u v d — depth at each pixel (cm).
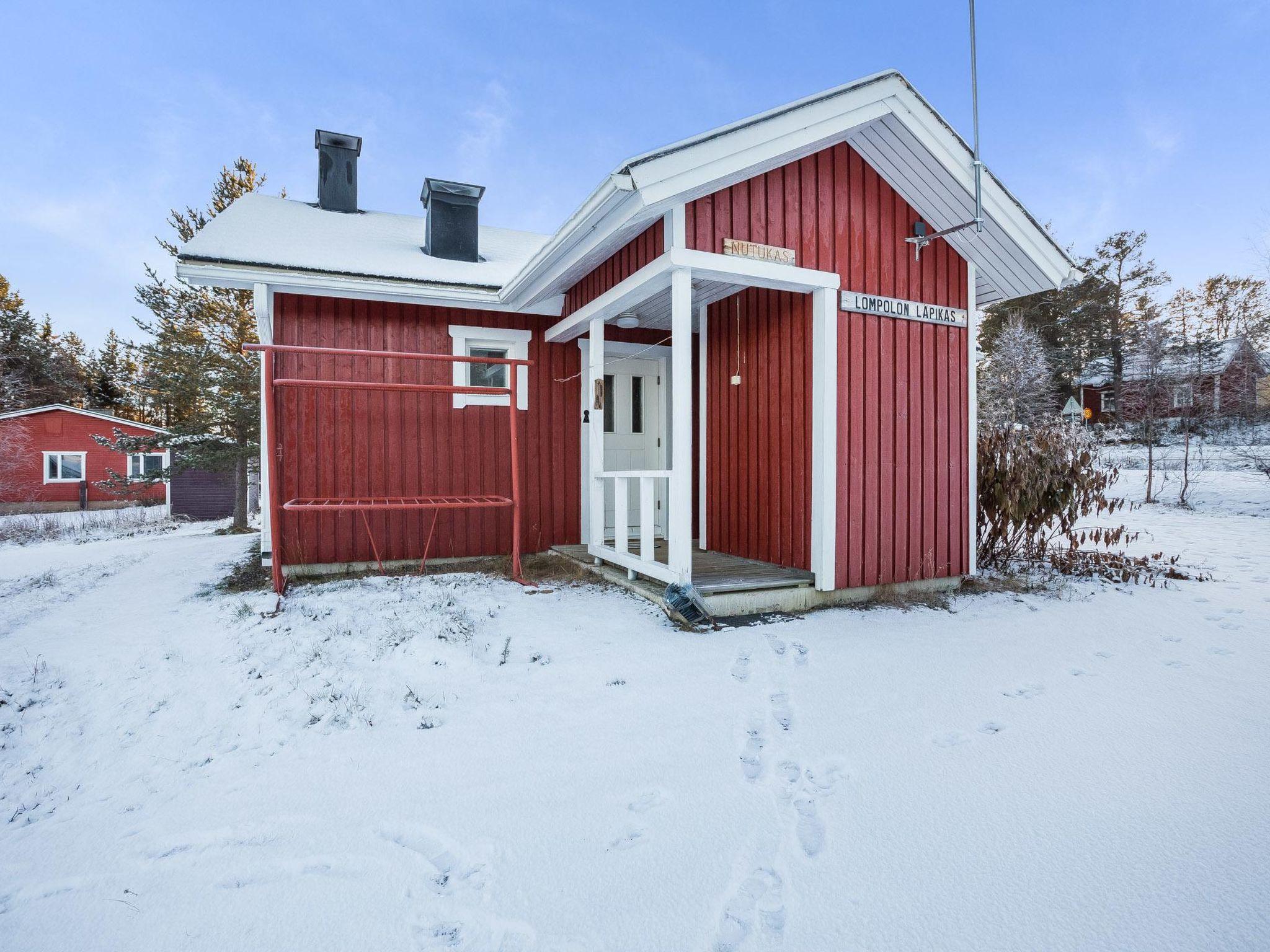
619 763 247
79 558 899
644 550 507
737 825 204
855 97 469
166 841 204
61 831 215
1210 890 170
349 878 182
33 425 2091
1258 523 1015
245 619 444
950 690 320
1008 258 567
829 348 497
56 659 381
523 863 186
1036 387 2181
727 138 430
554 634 406
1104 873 177
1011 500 592
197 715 302
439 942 156
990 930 155
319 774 244
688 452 451
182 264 566
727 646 388
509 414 677
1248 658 371
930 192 535
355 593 517
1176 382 1605
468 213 804
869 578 520
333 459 646
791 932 155
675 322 443
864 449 518
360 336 658
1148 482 1301
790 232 484
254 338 1533
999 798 219
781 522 555
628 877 179
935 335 563
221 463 1444
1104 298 2575
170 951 155
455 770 244
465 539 701
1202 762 245
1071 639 409
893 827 202
